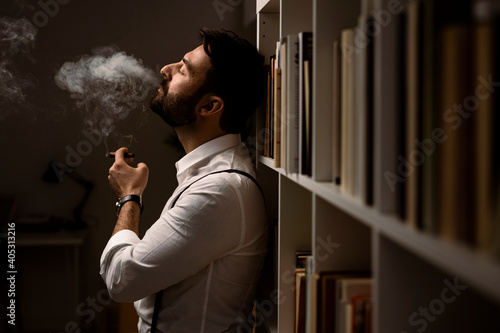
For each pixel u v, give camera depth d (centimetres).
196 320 134
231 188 132
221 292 134
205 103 152
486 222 39
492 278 35
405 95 54
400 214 55
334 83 81
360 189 66
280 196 132
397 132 57
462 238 43
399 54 56
